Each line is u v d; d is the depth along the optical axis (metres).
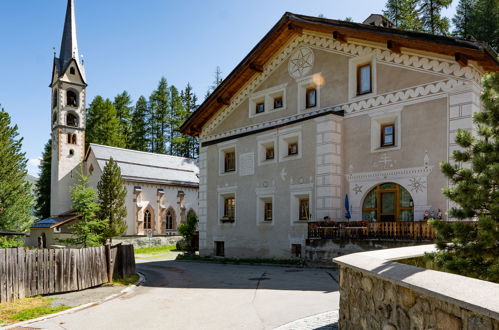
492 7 39.19
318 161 21.05
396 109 19.16
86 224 22.48
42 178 62.72
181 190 53.06
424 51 18.36
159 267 23.06
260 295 12.26
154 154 56.38
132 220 47.00
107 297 12.48
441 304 3.79
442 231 7.84
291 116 23.53
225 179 26.69
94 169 49.28
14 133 43.69
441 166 8.47
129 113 79.12
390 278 4.61
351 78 20.98
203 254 27.69
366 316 5.67
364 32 19.67
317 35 22.61
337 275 16.12
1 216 40.03
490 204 7.51
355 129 20.61
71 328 8.80
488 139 8.46
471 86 16.95
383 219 19.34
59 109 53.53
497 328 3.03
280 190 23.06
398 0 45.75
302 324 8.38
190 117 28.12
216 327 8.62
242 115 26.31
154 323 9.16
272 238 23.31
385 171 19.28
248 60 24.75
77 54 56.62
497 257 7.25
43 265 12.62
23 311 10.24
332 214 20.31
